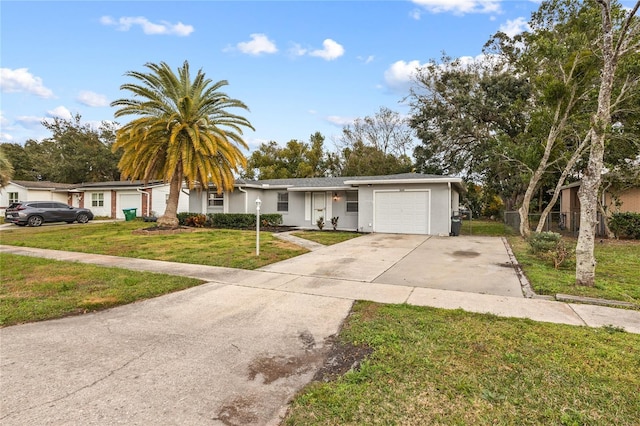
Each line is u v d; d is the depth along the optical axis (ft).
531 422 7.88
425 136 82.84
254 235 47.44
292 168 132.36
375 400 8.71
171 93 50.34
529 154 46.70
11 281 21.56
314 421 7.89
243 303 17.53
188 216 64.85
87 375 10.07
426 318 14.78
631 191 52.60
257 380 9.88
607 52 20.48
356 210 57.98
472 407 8.42
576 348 11.69
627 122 41.45
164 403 8.65
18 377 9.92
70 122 127.95
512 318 14.75
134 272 24.12
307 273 24.53
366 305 16.87
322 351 11.85
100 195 92.27
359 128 129.80
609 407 8.43
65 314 15.71
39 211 64.95
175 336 13.20
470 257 30.71
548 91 40.93
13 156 126.82
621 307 16.60
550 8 44.45
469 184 91.35
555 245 28.81
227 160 53.36
